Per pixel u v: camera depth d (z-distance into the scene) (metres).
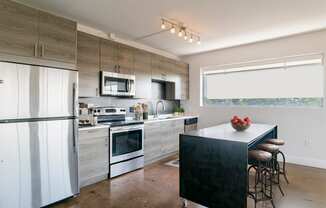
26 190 2.12
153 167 3.75
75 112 2.54
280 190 2.66
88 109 3.26
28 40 2.14
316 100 3.80
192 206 2.34
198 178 2.24
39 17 2.23
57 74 2.37
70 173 2.50
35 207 2.19
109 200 2.48
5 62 1.98
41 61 2.24
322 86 3.73
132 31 3.64
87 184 2.89
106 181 3.06
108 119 3.59
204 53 5.16
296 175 3.29
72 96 2.52
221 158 2.07
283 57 4.04
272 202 2.27
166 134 4.35
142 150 3.71
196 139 2.27
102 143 3.05
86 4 2.62
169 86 5.07
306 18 3.06
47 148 2.28
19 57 2.07
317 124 3.70
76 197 2.56
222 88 4.97
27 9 2.14
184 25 3.32
